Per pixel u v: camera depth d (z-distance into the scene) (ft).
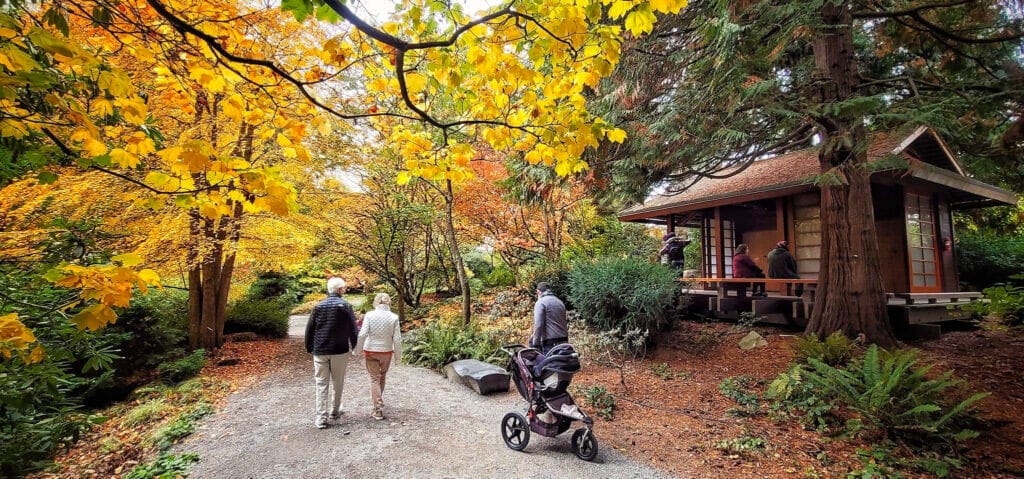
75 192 15.12
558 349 14.49
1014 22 18.89
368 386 23.62
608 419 17.40
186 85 7.87
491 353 27.50
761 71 16.49
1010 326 24.56
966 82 18.15
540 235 43.47
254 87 8.11
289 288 60.70
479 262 61.31
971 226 44.06
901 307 24.31
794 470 13.17
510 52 8.02
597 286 26.50
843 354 18.61
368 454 14.70
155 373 25.70
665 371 22.61
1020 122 14.70
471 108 9.50
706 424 16.53
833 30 15.76
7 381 10.10
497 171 37.83
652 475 13.03
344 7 5.27
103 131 7.68
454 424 17.44
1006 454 13.44
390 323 18.03
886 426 14.39
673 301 28.07
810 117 16.98
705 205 34.14
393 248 42.19
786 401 17.13
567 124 8.61
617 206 28.76
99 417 15.05
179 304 35.04
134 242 21.02
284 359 31.53
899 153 24.29
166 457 14.64
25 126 5.95
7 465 12.51
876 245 21.66
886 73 26.55
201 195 6.57
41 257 12.01
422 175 9.66
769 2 15.60
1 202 12.48
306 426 17.38
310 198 30.37
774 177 31.45
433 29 7.76
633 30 7.05
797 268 32.71
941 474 12.50
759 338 24.97
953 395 16.93
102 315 6.04
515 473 13.21
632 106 21.29
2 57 4.66
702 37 16.88
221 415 19.01
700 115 18.37
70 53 4.91
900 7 20.95
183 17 6.87
